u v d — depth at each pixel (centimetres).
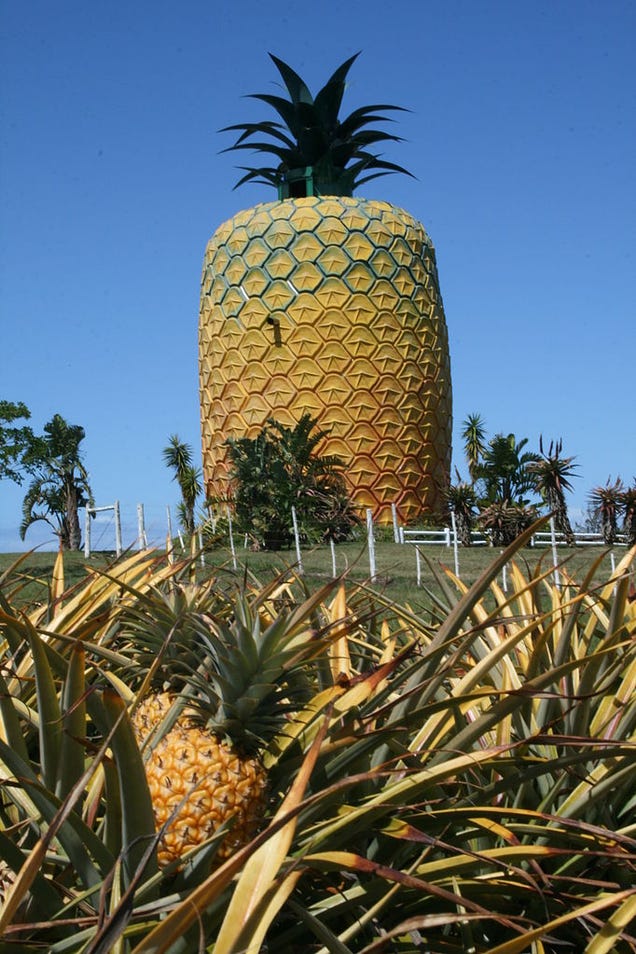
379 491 4372
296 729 248
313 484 3538
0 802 245
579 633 382
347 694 243
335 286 4325
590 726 292
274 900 170
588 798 249
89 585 367
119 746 187
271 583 339
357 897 219
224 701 233
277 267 4356
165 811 217
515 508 3148
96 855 200
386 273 4384
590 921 252
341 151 4725
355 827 217
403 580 1377
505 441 3666
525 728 288
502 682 301
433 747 258
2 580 366
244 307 4416
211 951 194
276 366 4353
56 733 220
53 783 220
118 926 160
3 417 2809
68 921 184
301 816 215
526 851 224
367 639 403
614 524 2558
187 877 204
